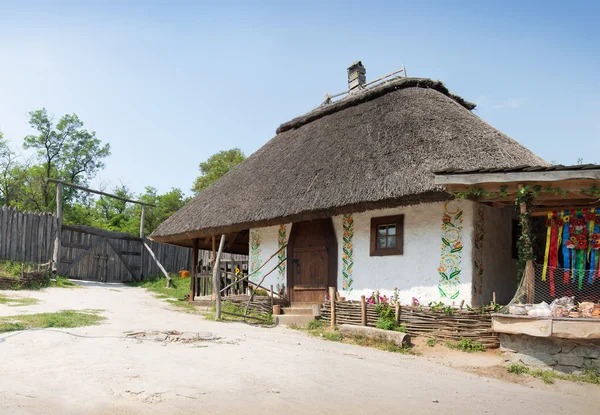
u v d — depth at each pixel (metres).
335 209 10.23
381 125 11.79
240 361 6.51
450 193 8.39
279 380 5.64
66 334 7.73
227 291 14.91
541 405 5.49
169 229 15.21
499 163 9.07
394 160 9.99
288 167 13.19
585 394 6.23
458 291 9.36
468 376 6.83
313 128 14.91
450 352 8.29
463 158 9.23
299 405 4.73
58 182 18.50
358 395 5.28
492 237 10.01
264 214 11.70
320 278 12.12
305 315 11.33
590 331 6.74
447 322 8.83
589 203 8.05
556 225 8.12
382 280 10.67
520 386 6.49
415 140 10.24
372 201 9.46
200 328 9.66
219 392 4.96
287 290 12.83
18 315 9.45
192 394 4.83
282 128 17.22
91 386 4.89
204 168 38.22
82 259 19.61
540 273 8.12
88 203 38.56
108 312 11.30
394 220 10.62
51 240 18.23
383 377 6.25
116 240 21.19
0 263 16.11
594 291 7.81
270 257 13.00
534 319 7.19
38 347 6.64
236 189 14.29
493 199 8.72
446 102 12.20
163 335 8.18
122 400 4.52
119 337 7.77
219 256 12.05
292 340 8.84
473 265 9.30
